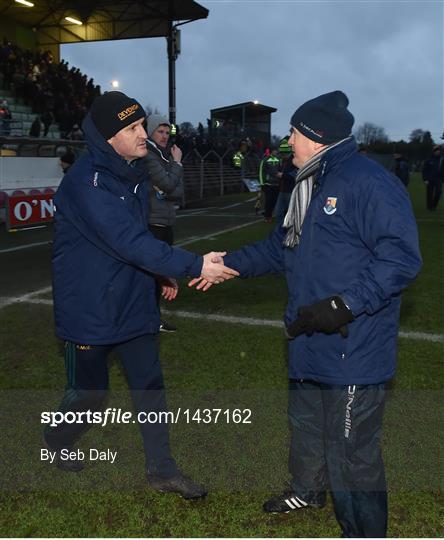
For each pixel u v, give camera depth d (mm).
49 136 20984
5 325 5094
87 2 22906
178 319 5238
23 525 2336
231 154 27203
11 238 10656
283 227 2248
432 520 2350
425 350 4371
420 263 1861
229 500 2504
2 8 23797
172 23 22547
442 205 17844
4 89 20812
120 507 2459
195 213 15727
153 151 4301
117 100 2236
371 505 2012
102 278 2336
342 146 1970
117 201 2264
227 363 4105
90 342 2369
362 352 1959
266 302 5887
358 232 1925
